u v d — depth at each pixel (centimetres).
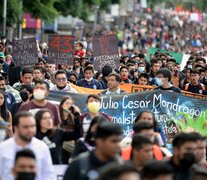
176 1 14738
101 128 1048
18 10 4362
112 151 1052
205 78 2483
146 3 12644
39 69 2052
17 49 2386
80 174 1052
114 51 2425
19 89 1955
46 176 1191
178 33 8638
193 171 1014
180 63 3459
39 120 1318
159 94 1748
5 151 1181
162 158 1220
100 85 2148
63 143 1380
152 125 1247
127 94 1742
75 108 1474
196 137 1138
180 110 1762
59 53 2462
